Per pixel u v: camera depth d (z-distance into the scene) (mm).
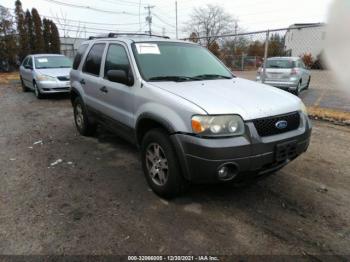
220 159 2695
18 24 27844
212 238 2691
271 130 2936
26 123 7129
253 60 17219
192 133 2791
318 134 5910
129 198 3400
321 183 3768
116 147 5180
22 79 12898
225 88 3436
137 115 3559
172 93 3143
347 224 2910
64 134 6062
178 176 3105
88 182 3822
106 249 2547
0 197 3436
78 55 5676
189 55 4281
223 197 3404
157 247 2576
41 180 3887
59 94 11531
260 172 2951
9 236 2721
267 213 3090
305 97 10984
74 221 2951
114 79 3764
